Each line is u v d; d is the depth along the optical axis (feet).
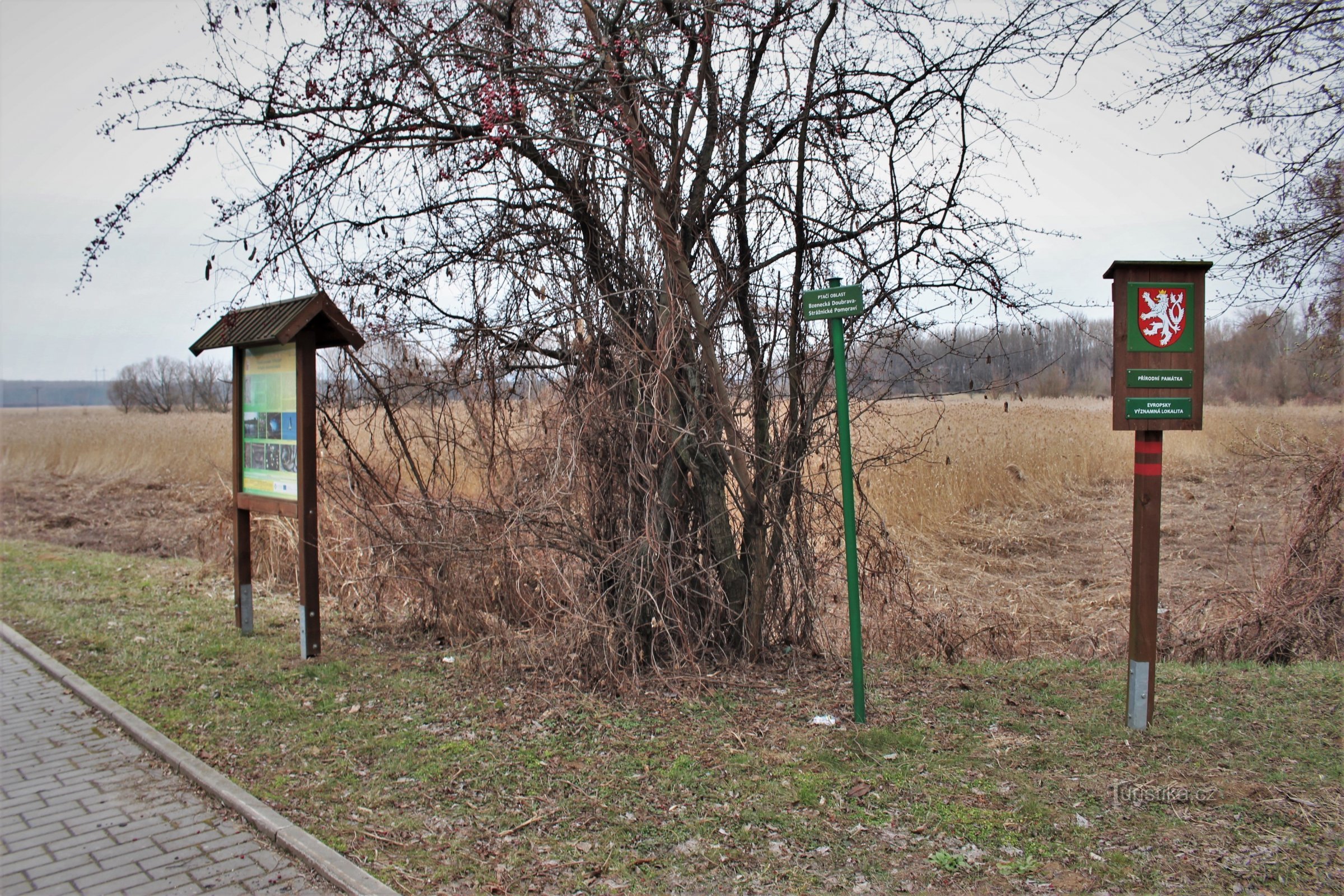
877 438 22.99
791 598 20.59
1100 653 23.91
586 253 19.29
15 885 11.20
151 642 23.11
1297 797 13.11
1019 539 43.24
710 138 18.80
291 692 19.03
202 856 12.00
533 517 19.36
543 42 18.16
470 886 11.10
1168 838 12.00
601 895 10.86
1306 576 25.22
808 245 18.97
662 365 17.74
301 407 21.18
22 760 15.42
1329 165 24.22
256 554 32.30
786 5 17.72
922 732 16.08
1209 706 17.51
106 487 63.21
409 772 14.70
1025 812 12.82
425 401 22.56
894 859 11.61
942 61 18.06
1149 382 15.66
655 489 18.88
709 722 16.67
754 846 12.01
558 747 15.60
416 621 24.79
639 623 19.53
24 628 24.63
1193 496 56.08
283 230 17.98
